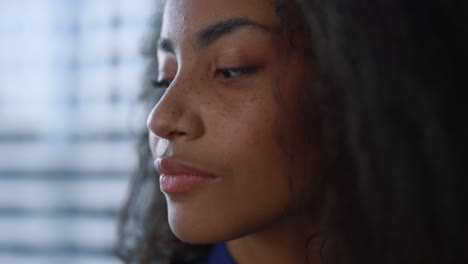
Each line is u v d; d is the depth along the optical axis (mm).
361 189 430
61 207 1348
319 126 464
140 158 790
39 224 1364
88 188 1319
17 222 1388
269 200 457
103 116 1293
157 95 768
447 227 416
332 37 434
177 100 467
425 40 437
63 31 1348
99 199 1307
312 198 487
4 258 1391
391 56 426
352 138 428
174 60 515
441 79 434
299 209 482
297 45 459
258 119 450
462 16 455
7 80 1383
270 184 455
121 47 1273
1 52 1388
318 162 470
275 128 452
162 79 542
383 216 420
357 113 425
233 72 470
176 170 466
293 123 457
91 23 1318
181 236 460
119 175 1275
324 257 499
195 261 681
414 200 413
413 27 437
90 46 1316
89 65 1316
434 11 449
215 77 472
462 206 423
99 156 1302
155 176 745
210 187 456
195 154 455
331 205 456
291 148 456
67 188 1342
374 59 426
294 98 458
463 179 426
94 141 1310
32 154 1367
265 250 530
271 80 455
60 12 1352
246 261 557
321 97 445
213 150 451
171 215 470
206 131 457
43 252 1360
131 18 1265
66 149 1342
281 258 521
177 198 468
